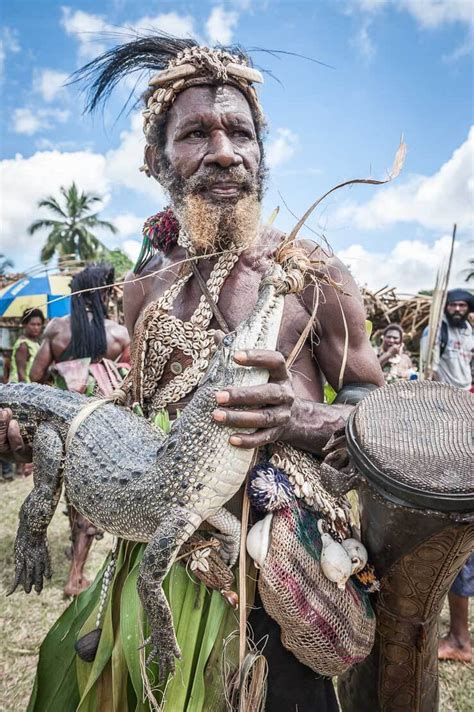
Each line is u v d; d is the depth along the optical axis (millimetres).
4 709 2512
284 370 1171
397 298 9453
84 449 1409
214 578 1308
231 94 1477
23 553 1552
